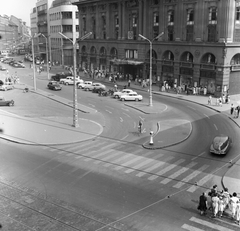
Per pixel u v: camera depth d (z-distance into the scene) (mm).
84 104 53281
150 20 74188
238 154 29906
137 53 79312
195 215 19188
